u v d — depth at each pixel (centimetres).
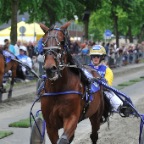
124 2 3553
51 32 675
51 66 634
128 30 5609
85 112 741
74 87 691
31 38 3794
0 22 2781
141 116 816
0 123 1190
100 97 822
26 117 1277
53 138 707
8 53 1664
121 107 858
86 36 3491
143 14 4781
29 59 2205
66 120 673
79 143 959
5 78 1759
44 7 2675
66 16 2786
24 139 998
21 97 1741
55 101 682
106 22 4938
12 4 2452
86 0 3178
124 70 3291
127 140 995
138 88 2036
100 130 1107
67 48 695
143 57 4994
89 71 814
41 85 730
